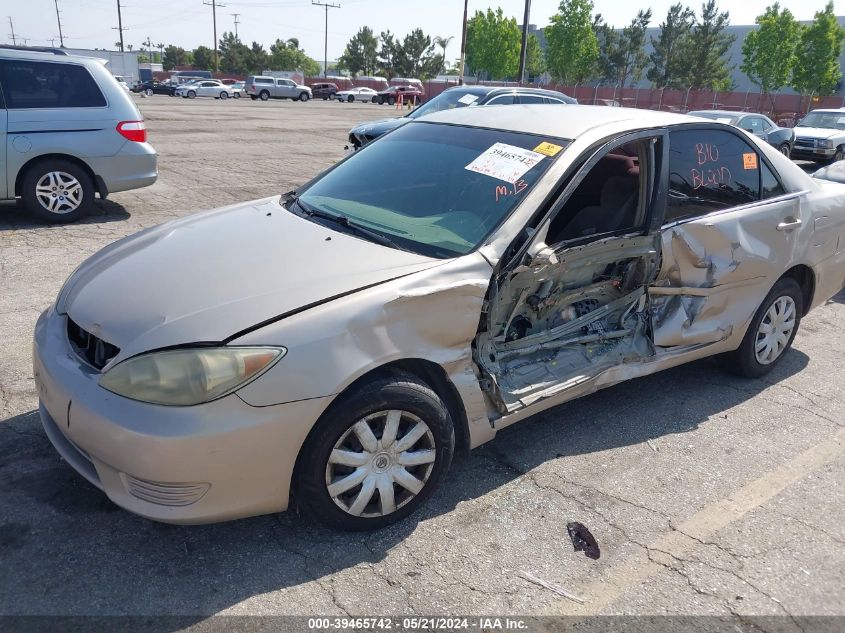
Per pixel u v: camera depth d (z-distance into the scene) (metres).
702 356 4.14
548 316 3.49
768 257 4.14
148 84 53.03
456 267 2.92
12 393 3.79
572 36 57.69
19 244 6.74
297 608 2.47
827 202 4.59
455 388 2.95
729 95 51.53
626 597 2.62
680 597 2.63
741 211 4.02
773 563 2.85
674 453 3.64
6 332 4.58
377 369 2.75
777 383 4.59
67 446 2.81
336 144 17.33
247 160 13.40
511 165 3.40
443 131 3.99
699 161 3.91
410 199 3.47
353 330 2.61
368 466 2.76
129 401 2.44
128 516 2.88
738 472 3.50
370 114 33.50
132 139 7.82
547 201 3.20
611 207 3.72
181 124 20.36
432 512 3.04
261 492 2.56
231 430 2.42
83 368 2.63
